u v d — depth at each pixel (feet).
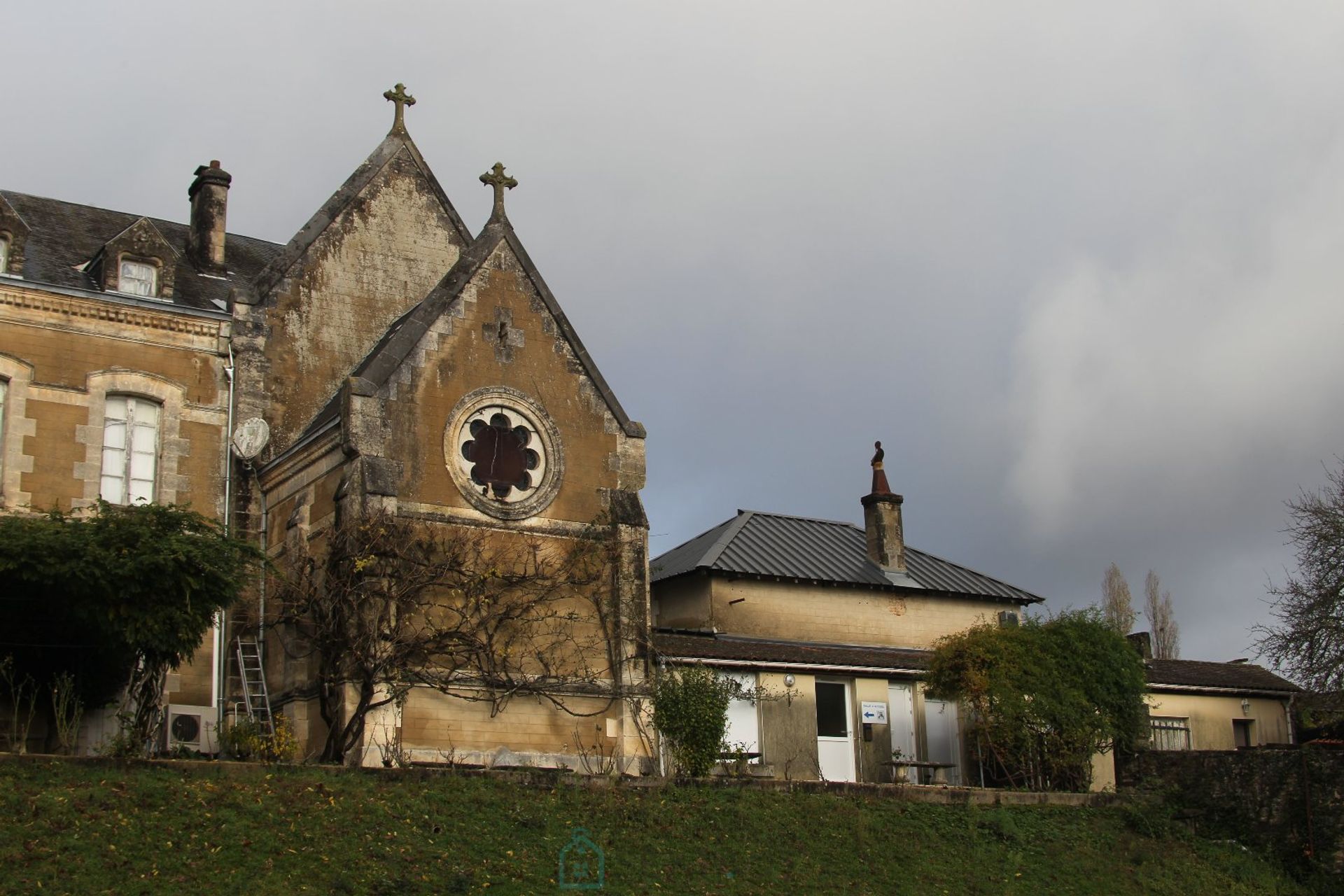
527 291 85.87
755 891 64.75
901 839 76.13
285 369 90.63
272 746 74.08
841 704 101.71
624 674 81.87
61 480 81.82
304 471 82.48
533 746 78.59
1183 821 92.22
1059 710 95.30
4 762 58.85
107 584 66.33
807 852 71.10
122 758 61.52
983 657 96.63
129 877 53.06
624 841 66.85
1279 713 122.11
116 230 97.55
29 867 52.24
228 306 90.48
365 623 73.97
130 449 84.74
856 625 112.98
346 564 75.00
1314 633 100.01
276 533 84.43
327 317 93.09
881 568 116.88
